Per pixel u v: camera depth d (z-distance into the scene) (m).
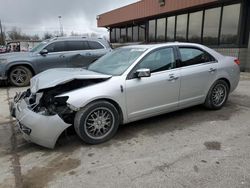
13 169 3.01
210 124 4.30
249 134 3.84
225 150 3.32
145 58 4.00
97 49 9.12
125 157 3.21
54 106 3.36
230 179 2.66
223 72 4.92
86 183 2.67
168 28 14.86
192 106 4.86
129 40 20.31
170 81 4.15
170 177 2.73
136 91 3.81
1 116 5.09
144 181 2.67
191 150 3.34
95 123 3.55
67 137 3.84
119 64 4.11
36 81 3.89
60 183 2.69
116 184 2.64
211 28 11.83
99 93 3.49
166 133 3.95
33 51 8.77
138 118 3.99
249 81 8.25
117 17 19.19
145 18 16.23
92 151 3.40
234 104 5.48
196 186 2.56
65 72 4.03
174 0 12.85
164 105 4.20
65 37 8.88
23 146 3.65
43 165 3.08
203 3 11.14
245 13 10.19
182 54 4.43
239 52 10.44
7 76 8.25
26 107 3.51
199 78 4.55
